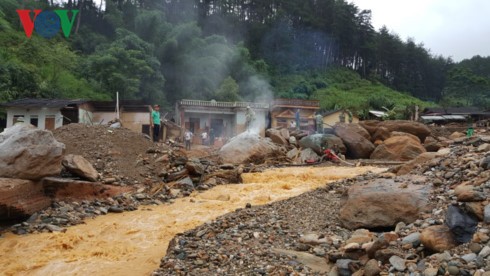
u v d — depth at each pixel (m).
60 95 36.94
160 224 11.38
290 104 42.31
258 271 6.69
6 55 39.88
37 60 43.56
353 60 99.75
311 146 21.44
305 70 83.94
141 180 15.38
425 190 8.68
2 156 11.87
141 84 44.66
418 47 106.44
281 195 13.88
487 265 5.17
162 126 33.84
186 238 8.73
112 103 32.19
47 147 12.67
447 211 6.68
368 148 21.98
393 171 13.19
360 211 8.68
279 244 8.09
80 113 30.17
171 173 16.06
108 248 9.76
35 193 12.36
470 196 6.56
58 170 13.13
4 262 9.14
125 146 17.30
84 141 16.92
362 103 60.84
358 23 99.69
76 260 9.11
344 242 7.69
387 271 5.95
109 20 59.94
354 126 23.00
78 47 56.94
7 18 52.88
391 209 8.37
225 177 16.23
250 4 87.06
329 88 77.94
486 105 69.50
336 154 21.33
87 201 13.23
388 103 59.75
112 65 42.91
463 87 82.75
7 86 33.47
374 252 6.46
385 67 101.62
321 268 6.76
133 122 32.38
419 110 50.34
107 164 15.70
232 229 9.14
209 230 9.07
